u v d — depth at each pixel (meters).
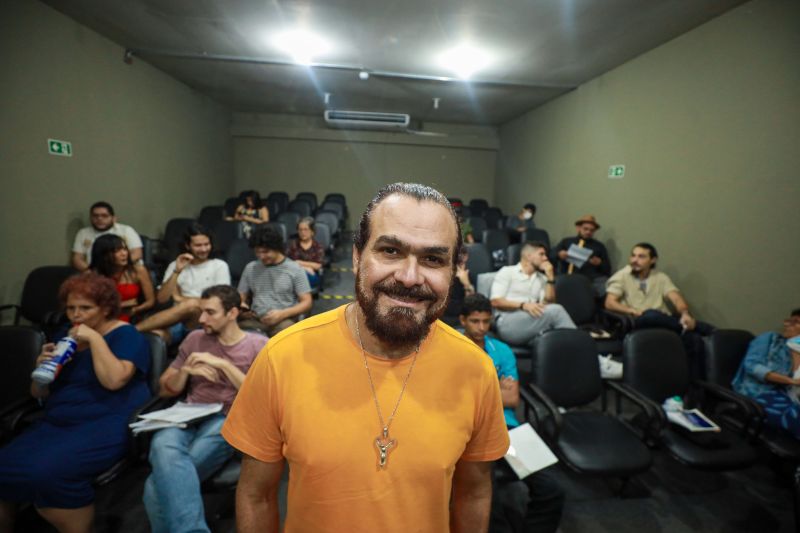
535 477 1.51
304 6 3.19
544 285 2.91
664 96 3.63
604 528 1.66
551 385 1.96
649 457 1.63
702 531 1.67
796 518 1.36
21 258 2.99
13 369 1.73
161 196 5.15
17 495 1.29
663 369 2.07
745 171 2.82
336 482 0.58
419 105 6.97
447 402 0.62
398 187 0.59
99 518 1.59
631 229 4.10
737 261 2.89
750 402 1.89
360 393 0.60
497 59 4.26
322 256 3.79
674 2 2.88
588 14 3.13
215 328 1.66
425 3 3.05
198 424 1.55
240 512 0.66
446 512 0.63
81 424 1.48
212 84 5.81
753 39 2.75
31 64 3.04
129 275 2.59
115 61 4.11
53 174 3.29
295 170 8.63
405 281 0.54
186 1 3.15
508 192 8.11
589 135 4.91
